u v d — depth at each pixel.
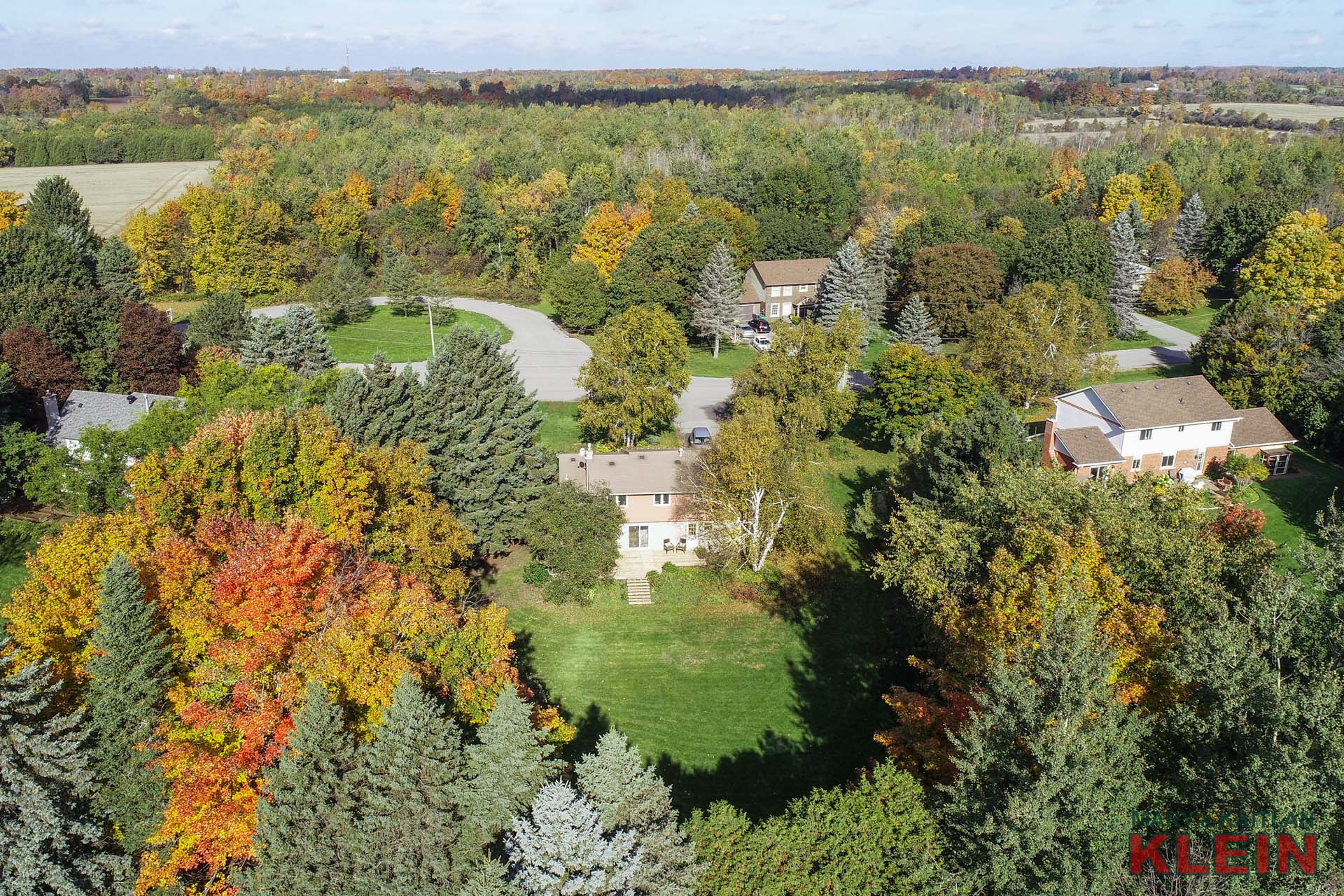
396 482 43.31
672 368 65.25
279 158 157.62
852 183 144.00
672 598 50.75
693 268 99.75
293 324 76.69
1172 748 28.31
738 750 39.12
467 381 53.84
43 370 62.84
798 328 68.06
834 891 24.64
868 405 69.94
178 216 113.56
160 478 39.12
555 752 32.78
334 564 34.28
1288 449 65.19
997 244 106.94
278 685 28.52
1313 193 122.19
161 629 31.73
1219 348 76.94
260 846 25.69
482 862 24.91
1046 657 25.14
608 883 23.61
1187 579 31.95
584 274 97.00
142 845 27.67
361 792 26.09
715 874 25.19
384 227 128.25
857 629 47.91
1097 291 95.19
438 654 31.73
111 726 28.08
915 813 25.81
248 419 43.44
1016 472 41.19
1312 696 24.69
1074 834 23.41
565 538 49.06
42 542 34.72
